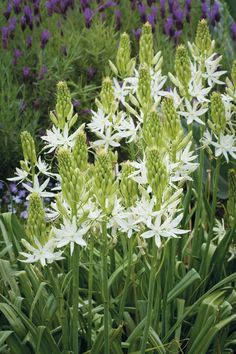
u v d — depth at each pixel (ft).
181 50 13.71
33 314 13.91
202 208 17.01
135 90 14.60
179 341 14.30
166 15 29.40
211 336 13.50
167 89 22.08
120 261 15.53
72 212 11.39
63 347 13.64
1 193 22.93
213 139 18.43
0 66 24.14
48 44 26.23
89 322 13.67
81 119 23.72
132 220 11.92
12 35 26.63
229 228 16.12
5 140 22.39
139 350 13.82
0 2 28.73
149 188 11.53
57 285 13.10
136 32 26.32
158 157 11.20
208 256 15.65
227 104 14.76
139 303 14.17
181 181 12.93
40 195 13.14
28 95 25.13
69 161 11.17
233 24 25.71
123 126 13.82
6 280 14.01
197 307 14.89
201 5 28.94
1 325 15.06
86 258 15.23
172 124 12.53
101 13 28.37
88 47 26.43
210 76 14.57
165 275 14.42
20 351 13.56
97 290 14.84
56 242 11.73
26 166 13.12
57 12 27.84
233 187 15.51
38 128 23.63
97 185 11.40
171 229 11.53
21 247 15.14
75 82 25.64
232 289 15.64
